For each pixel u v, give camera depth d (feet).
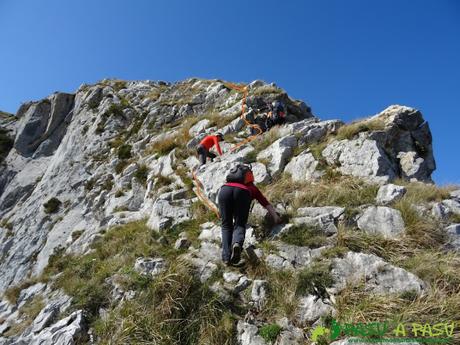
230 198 17.81
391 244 16.55
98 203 40.34
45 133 74.33
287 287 16.14
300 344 13.84
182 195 27.48
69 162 57.06
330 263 16.12
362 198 19.66
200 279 17.79
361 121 27.96
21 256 43.96
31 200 55.83
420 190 19.33
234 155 28.96
